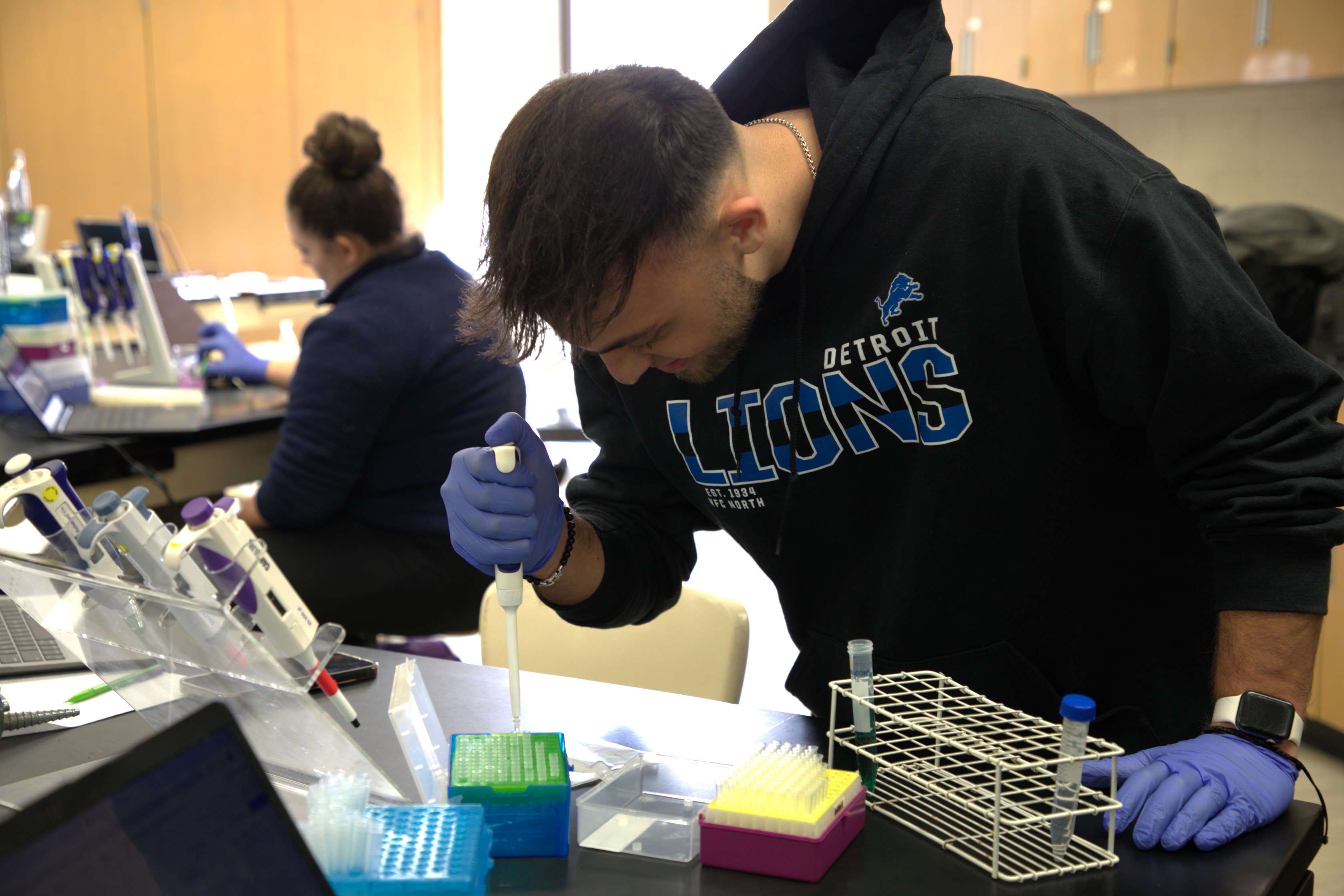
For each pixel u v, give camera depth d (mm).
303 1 5637
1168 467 972
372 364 2080
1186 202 972
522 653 1545
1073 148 964
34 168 5703
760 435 1158
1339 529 864
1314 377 896
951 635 1131
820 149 1079
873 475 1127
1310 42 3199
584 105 821
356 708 1125
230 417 2445
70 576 859
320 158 2146
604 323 843
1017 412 1034
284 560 2148
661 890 783
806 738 1047
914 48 1048
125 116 5652
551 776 833
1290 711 860
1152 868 797
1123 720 1134
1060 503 1061
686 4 5027
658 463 1260
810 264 1071
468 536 972
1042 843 825
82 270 2910
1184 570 1104
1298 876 835
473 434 2205
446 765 947
